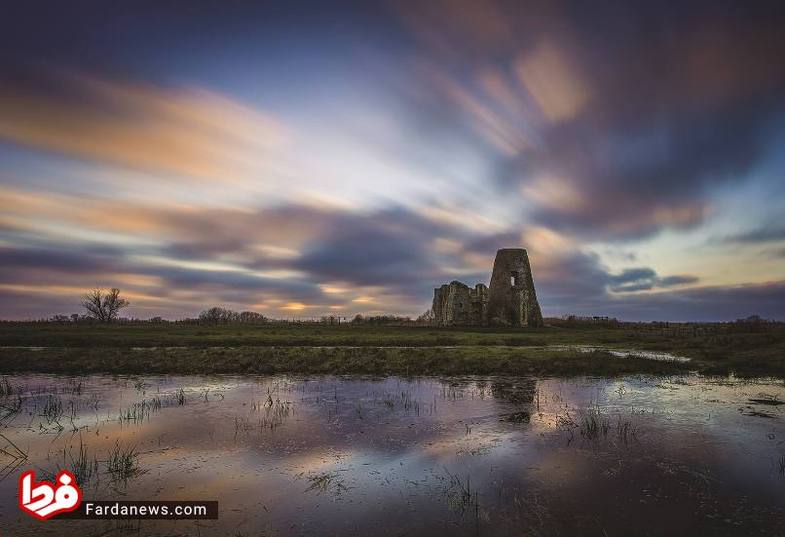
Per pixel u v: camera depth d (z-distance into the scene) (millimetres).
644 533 8133
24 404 17688
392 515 8750
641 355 31625
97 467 11078
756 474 10703
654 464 11320
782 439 13266
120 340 37000
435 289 75812
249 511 8906
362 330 50156
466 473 10820
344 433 13922
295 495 9617
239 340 37281
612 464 11336
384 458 11820
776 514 8828
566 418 15641
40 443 12898
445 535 8039
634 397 19000
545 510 8961
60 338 37844
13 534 7934
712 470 10945
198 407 17203
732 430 14141
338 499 9430
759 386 21453
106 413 16250
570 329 56094
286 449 12469
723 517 8711
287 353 29609
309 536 7977
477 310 65375
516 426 14695
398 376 24562
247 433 13875
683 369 25922
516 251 60344
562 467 11164
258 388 21156
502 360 27469
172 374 25188
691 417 15695
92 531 8086
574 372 25156
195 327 55656
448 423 15070
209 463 11398
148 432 13945
